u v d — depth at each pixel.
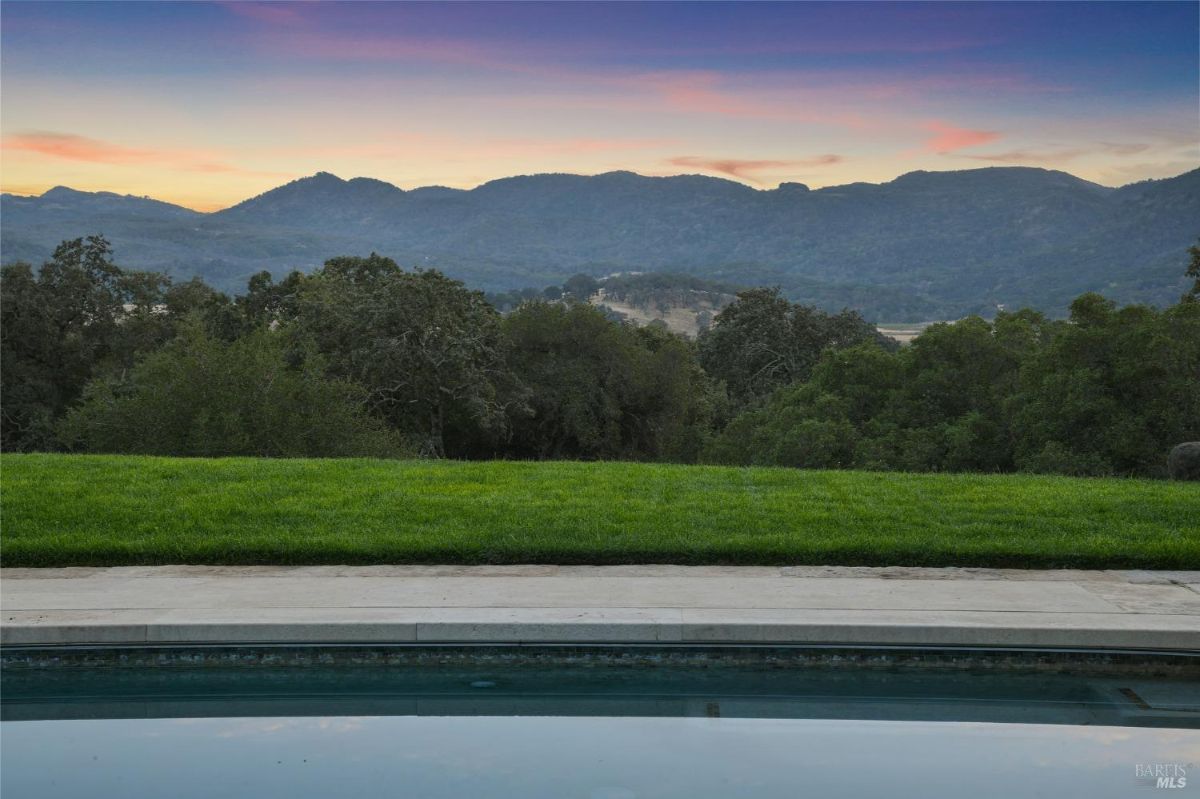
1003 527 8.72
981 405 30.62
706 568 7.83
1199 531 8.52
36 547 8.08
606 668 6.24
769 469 12.72
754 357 58.62
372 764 4.91
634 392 47.84
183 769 4.88
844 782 4.67
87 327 47.19
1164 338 23.89
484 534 8.48
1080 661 6.12
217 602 6.79
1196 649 6.03
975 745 5.12
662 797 4.52
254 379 22.45
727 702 5.75
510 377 42.84
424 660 6.30
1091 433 24.69
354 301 38.38
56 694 5.95
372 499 10.05
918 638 6.14
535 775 4.78
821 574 7.60
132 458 13.18
